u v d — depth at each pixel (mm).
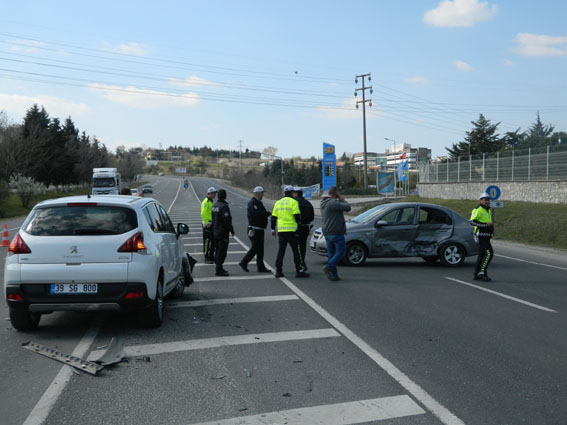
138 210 6449
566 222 22422
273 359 5234
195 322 6777
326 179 41531
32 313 6250
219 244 10773
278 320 6887
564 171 29312
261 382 4574
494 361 5211
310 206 11195
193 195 85750
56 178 63656
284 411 3947
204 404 4078
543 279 10906
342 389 4410
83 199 6406
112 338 5996
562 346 5785
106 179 47156
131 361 5160
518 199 32844
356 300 8266
